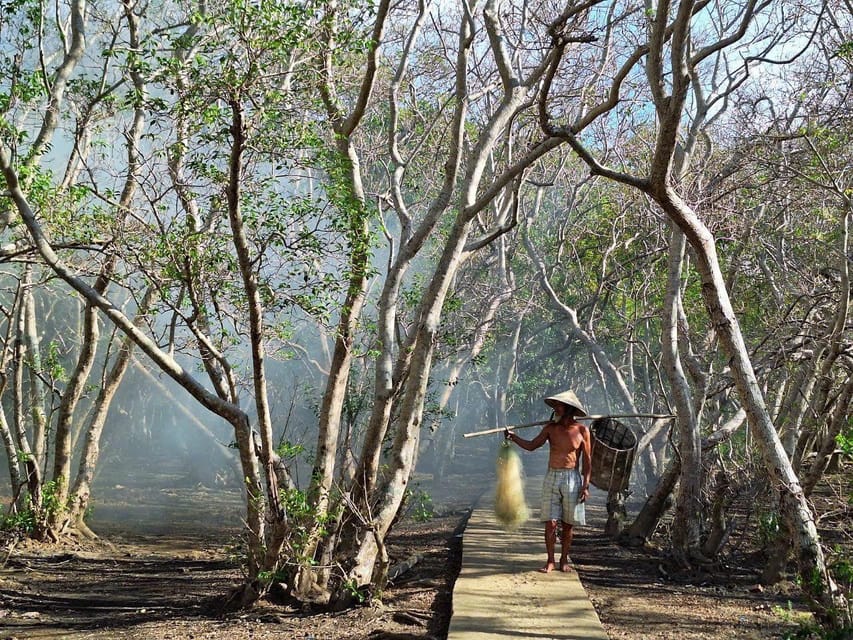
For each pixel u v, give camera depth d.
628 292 21.02
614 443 13.01
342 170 8.97
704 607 9.32
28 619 9.55
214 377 9.49
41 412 14.98
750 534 13.34
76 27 11.23
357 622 8.47
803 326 12.86
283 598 9.26
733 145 17.12
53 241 9.02
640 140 19.11
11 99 9.80
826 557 8.30
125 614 9.77
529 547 11.99
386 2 9.30
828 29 13.49
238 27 7.61
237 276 8.73
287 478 9.34
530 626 7.89
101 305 8.33
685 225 7.84
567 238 23.67
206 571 12.57
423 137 13.74
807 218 15.37
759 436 7.75
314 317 9.04
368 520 9.21
